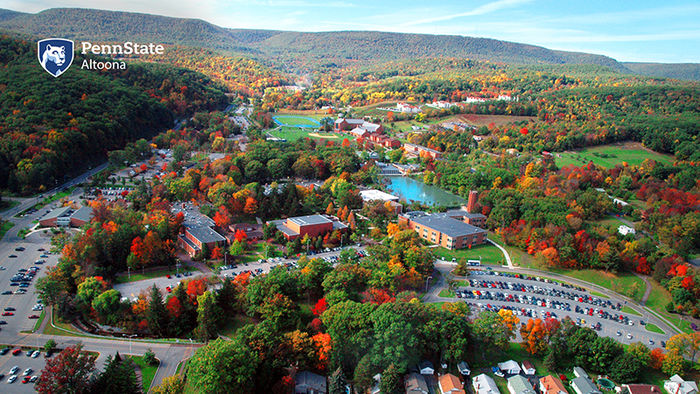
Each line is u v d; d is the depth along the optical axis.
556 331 186.62
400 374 170.75
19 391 149.88
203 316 184.25
